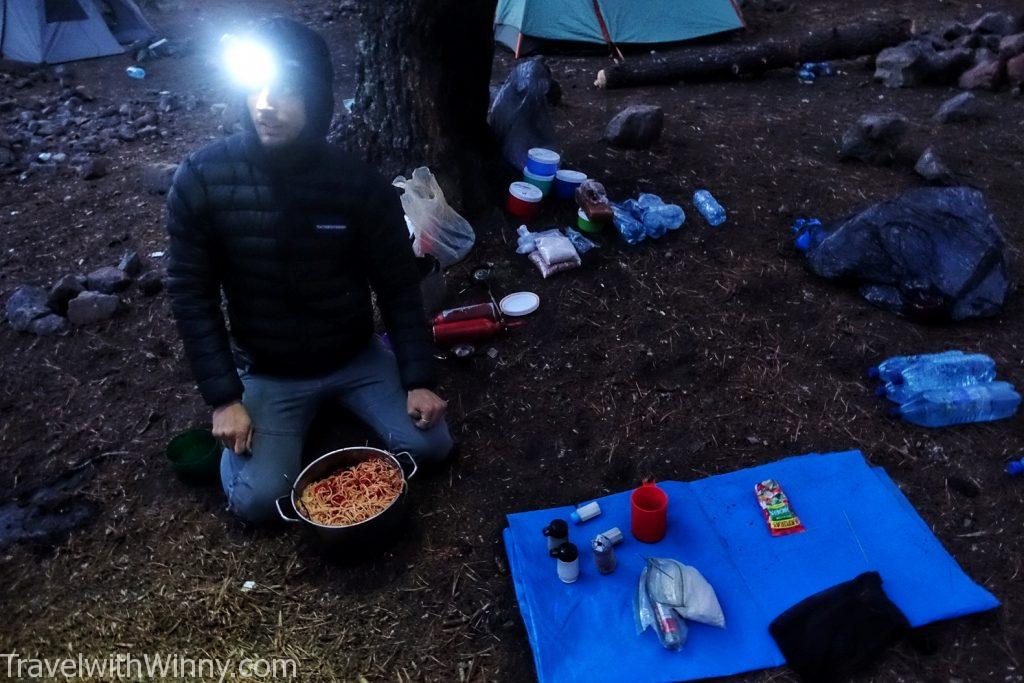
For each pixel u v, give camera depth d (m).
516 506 3.01
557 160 4.52
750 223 4.62
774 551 2.75
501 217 4.48
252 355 2.93
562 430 3.35
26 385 3.63
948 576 2.65
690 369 3.62
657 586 2.52
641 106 5.42
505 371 3.63
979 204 4.05
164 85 7.53
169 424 3.40
